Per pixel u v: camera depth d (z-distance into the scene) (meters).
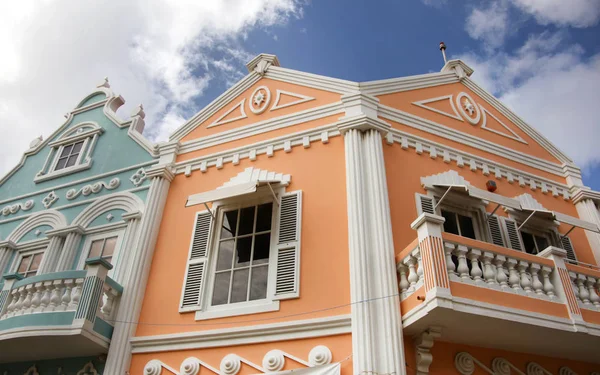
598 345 7.84
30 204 12.50
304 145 9.88
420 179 9.54
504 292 7.23
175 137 11.64
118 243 10.63
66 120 14.03
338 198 8.95
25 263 11.47
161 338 8.52
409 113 10.56
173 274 9.36
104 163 12.34
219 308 8.61
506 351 8.06
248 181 9.88
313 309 7.91
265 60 11.95
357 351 7.11
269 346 7.87
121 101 13.91
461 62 12.45
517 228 10.00
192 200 9.10
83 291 8.59
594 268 10.16
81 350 8.80
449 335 7.49
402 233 8.54
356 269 7.80
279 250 8.74
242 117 11.23
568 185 11.52
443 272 6.93
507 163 11.05
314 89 10.84
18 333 8.34
